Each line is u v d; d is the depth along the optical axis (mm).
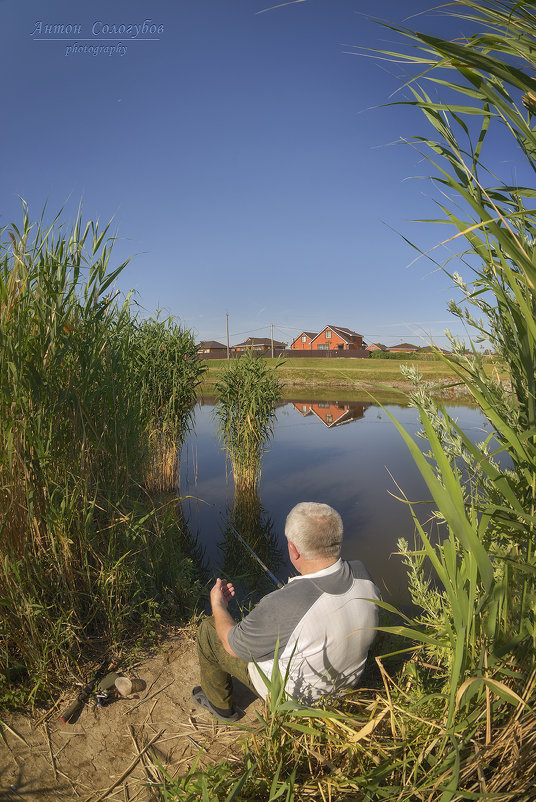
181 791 1715
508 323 1353
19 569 2645
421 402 1552
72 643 2748
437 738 1411
